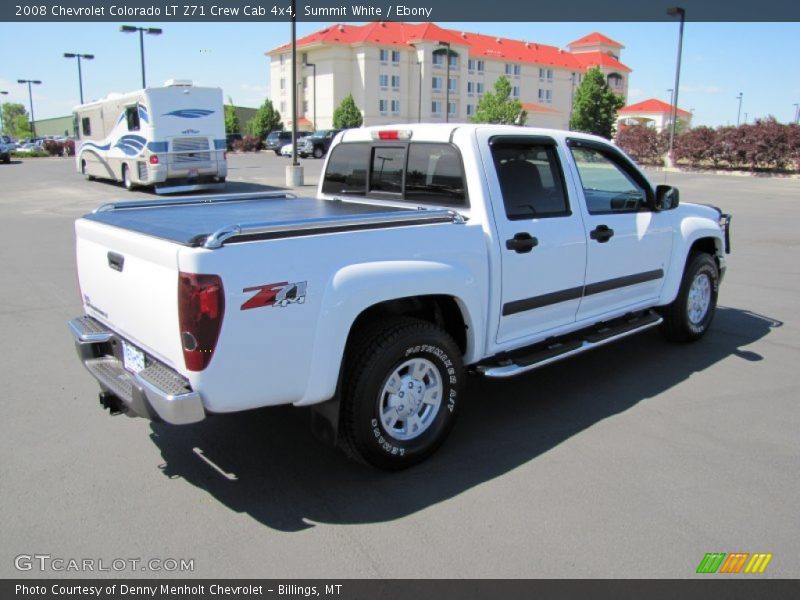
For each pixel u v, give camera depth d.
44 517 3.38
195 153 20.89
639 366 5.63
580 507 3.46
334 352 3.38
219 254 3.00
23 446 4.16
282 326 3.21
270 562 3.03
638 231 5.22
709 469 3.86
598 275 4.92
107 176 24.69
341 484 3.72
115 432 4.37
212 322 3.00
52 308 7.43
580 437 4.29
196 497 3.58
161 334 3.24
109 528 3.29
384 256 3.56
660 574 2.94
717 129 37.34
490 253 4.09
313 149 42.00
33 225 14.06
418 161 4.50
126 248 3.43
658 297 5.70
